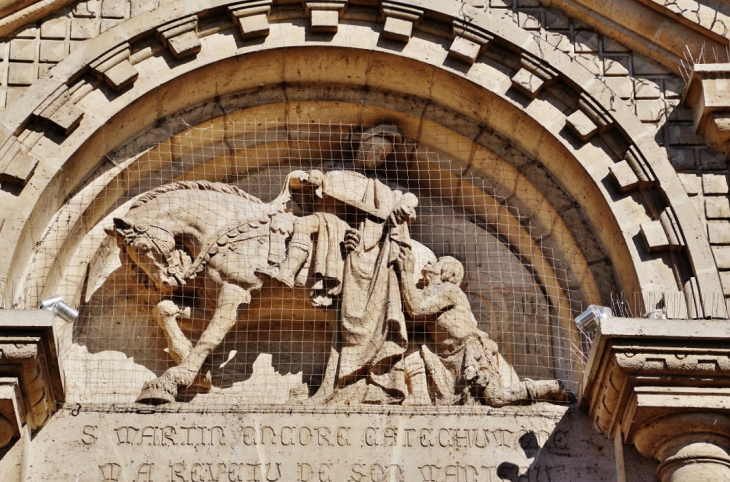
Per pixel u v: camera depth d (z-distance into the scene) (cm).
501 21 1702
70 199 1633
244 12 1689
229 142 1733
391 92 1744
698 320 1452
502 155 1720
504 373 1658
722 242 1579
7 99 1614
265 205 1709
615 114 1650
